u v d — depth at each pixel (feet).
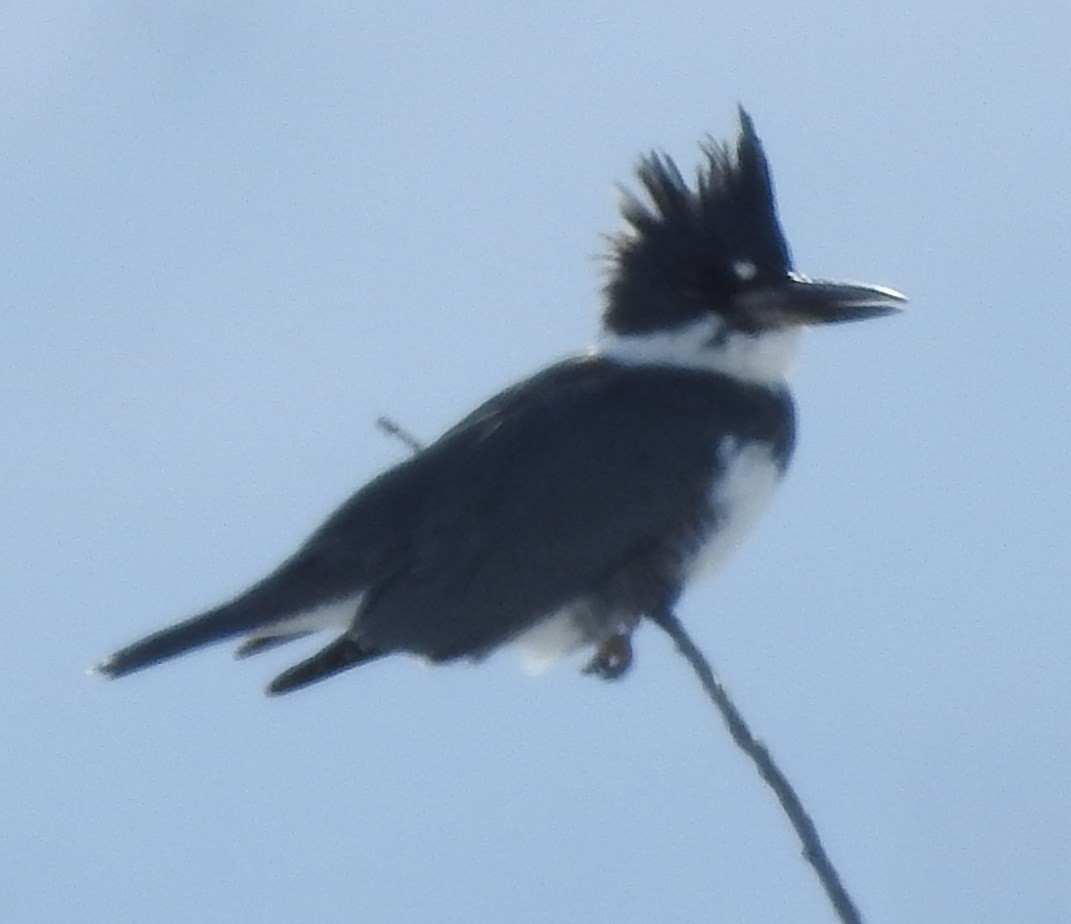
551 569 34.91
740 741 28.58
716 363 37.14
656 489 35.47
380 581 34.86
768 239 37.58
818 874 26.61
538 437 35.55
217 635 34.50
